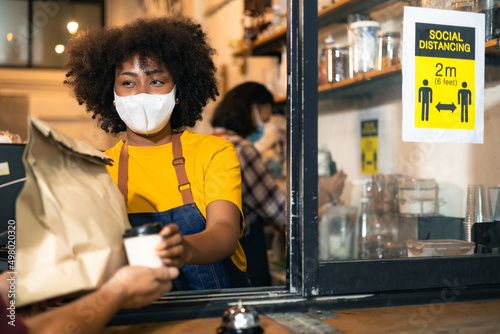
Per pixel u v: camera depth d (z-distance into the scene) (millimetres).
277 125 3465
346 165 2357
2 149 1226
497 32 1398
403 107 1326
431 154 1792
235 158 1420
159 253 897
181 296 1109
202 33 1652
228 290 1162
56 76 5000
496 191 1489
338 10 1724
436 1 1359
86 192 940
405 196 1836
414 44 1334
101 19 5270
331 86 1971
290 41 1187
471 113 1393
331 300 1139
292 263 1164
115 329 973
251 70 4105
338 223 2273
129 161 1448
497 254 1331
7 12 5035
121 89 1403
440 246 1485
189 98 1570
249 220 2475
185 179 1402
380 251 1858
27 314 888
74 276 845
